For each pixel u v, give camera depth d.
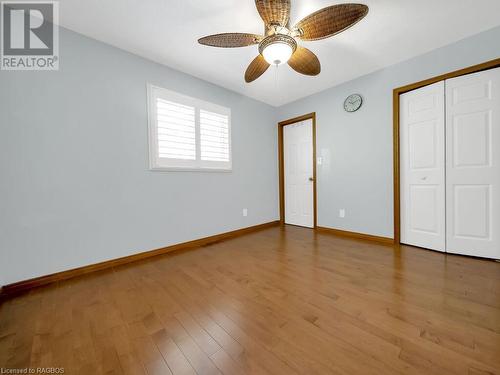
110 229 2.13
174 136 2.59
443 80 2.20
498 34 1.90
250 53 2.28
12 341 1.13
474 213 2.10
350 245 2.66
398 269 1.92
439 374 0.89
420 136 2.39
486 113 2.00
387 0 1.60
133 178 2.28
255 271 1.97
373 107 2.71
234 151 3.29
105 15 1.74
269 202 3.86
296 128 3.77
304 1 1.60
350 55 2.33
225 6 1.65
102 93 2.07
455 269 1.89
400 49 2.23
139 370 0.95
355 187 2.93
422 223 2.42
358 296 1.50
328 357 0.99
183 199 2.69
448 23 1.86
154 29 1.91
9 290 1.64
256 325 1.23
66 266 1.89
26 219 1.72
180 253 2.51
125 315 1.34
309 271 1.94
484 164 2.03
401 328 1.17
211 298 1.52
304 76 2.79
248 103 3.48
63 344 1.11
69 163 1.91
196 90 2.79
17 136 1.68
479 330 1.13
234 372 0.93
